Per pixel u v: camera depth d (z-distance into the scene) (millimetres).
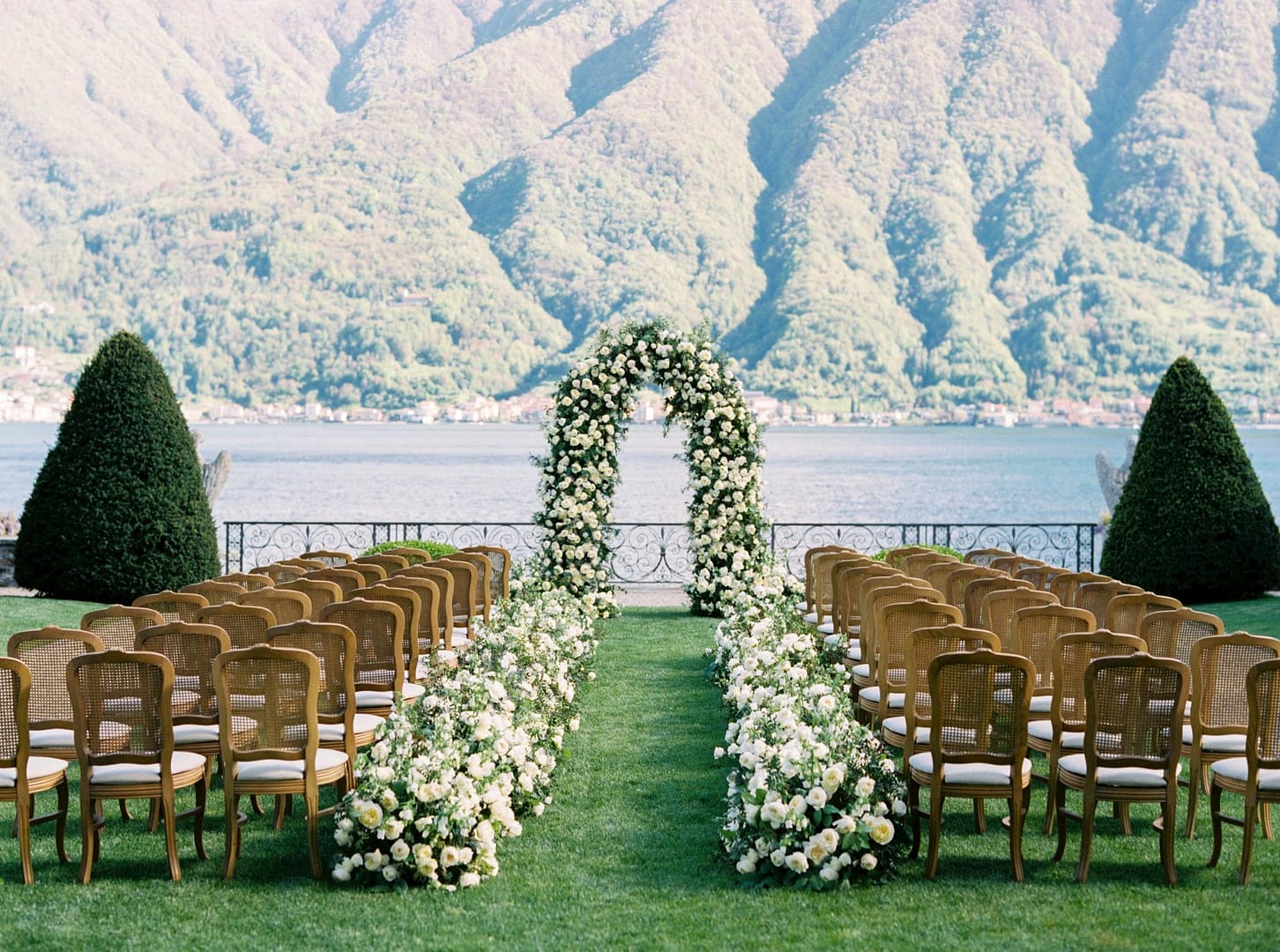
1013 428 116500
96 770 5605
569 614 10523
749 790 5531
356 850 5492
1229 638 5801
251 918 5086
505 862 5789
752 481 14578
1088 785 5508
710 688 10164
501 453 82938
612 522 14852
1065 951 4680
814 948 4730
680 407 14680
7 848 6051
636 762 7695
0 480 58281
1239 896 5293
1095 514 42750
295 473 61688
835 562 10391
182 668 6312
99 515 14016
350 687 6258
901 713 7086
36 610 13375
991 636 5996
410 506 43000
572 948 4742
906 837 5773
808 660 7840
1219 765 5652
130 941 4832
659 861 5797
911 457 81875
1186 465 14180
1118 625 7516
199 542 14336
